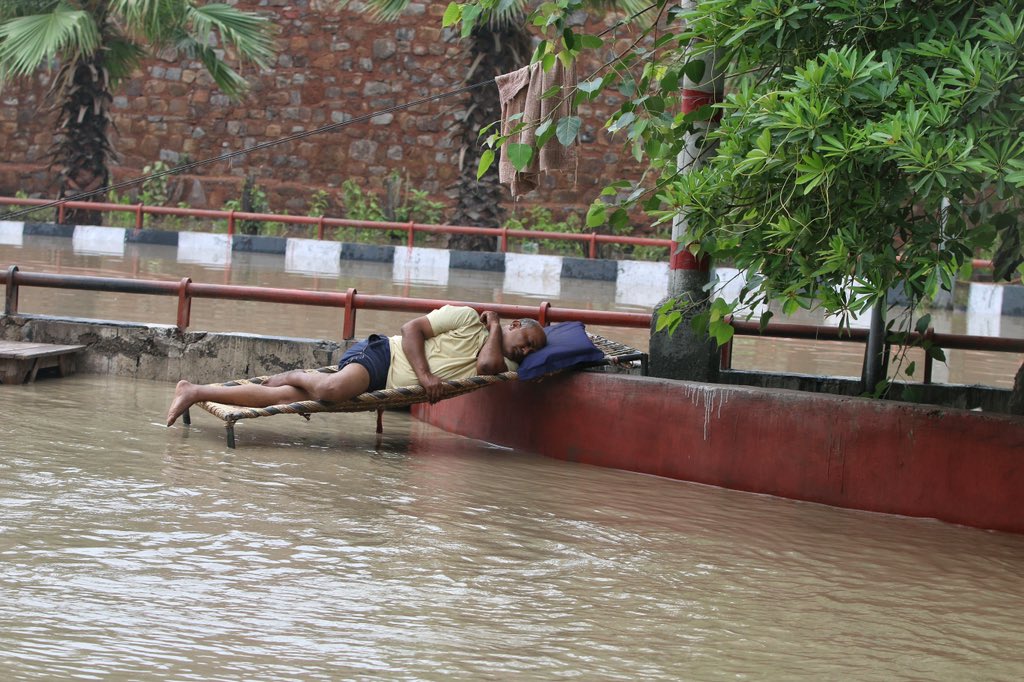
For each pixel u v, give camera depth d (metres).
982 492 7.93
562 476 8.80
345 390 8.98
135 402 10.41
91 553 6.07
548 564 6.51
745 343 16.20
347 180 33.91
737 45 8.26
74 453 8.20
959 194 7.50
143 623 5.22
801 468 8.45
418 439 9.96
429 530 6.99
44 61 35.00
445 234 32.31
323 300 11.38
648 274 26.28
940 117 6.86
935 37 7.66
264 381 9.47
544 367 9.34
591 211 9.26
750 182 8.02
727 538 7.32
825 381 10.67
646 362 10.05
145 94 34.94
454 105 33.84
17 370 10.82
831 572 6.75
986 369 14.55
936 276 7.52
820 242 7.94
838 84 7.17
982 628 5.93
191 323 14.53
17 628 5.04
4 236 28.86
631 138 9.20
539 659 5.13
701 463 8.81
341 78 34.34
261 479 7.93
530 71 9.74
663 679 5.00
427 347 9.28
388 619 5.49
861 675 5.18
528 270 26.75
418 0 33.97
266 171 34.62
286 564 6.16
